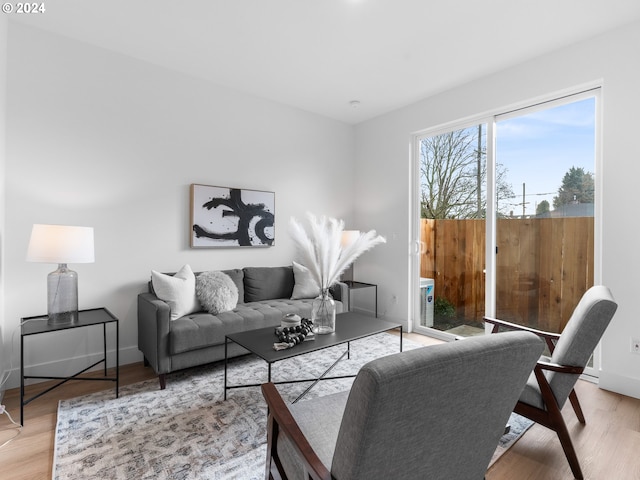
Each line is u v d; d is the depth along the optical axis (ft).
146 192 10.21
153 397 7.67
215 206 11.46
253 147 12.51
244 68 10.52
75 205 9.06
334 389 8.16
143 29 8.57
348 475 2.71
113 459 5.53
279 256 13.28
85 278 9.22
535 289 10.07
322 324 7.88
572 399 6.79
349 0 7.41
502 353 2.89
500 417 3.36
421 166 13.19
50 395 7.83
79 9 7.79
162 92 10.46
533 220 10.11
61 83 8.83
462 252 11.89
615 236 8.16
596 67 8.48
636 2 7.27
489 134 11.03
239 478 5.12
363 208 15.14
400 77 10.99
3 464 5.48
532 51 9.33
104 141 9.48
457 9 7.66
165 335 8.09
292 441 3.32
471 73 10.66
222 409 7.13
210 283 10.01
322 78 11.12
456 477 3.38
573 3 7.35
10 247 8.20
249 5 7.63
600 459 5.71
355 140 15.56
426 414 2.70
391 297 13.88
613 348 8.16
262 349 6.81
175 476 5.15
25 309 8.39
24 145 8.36
